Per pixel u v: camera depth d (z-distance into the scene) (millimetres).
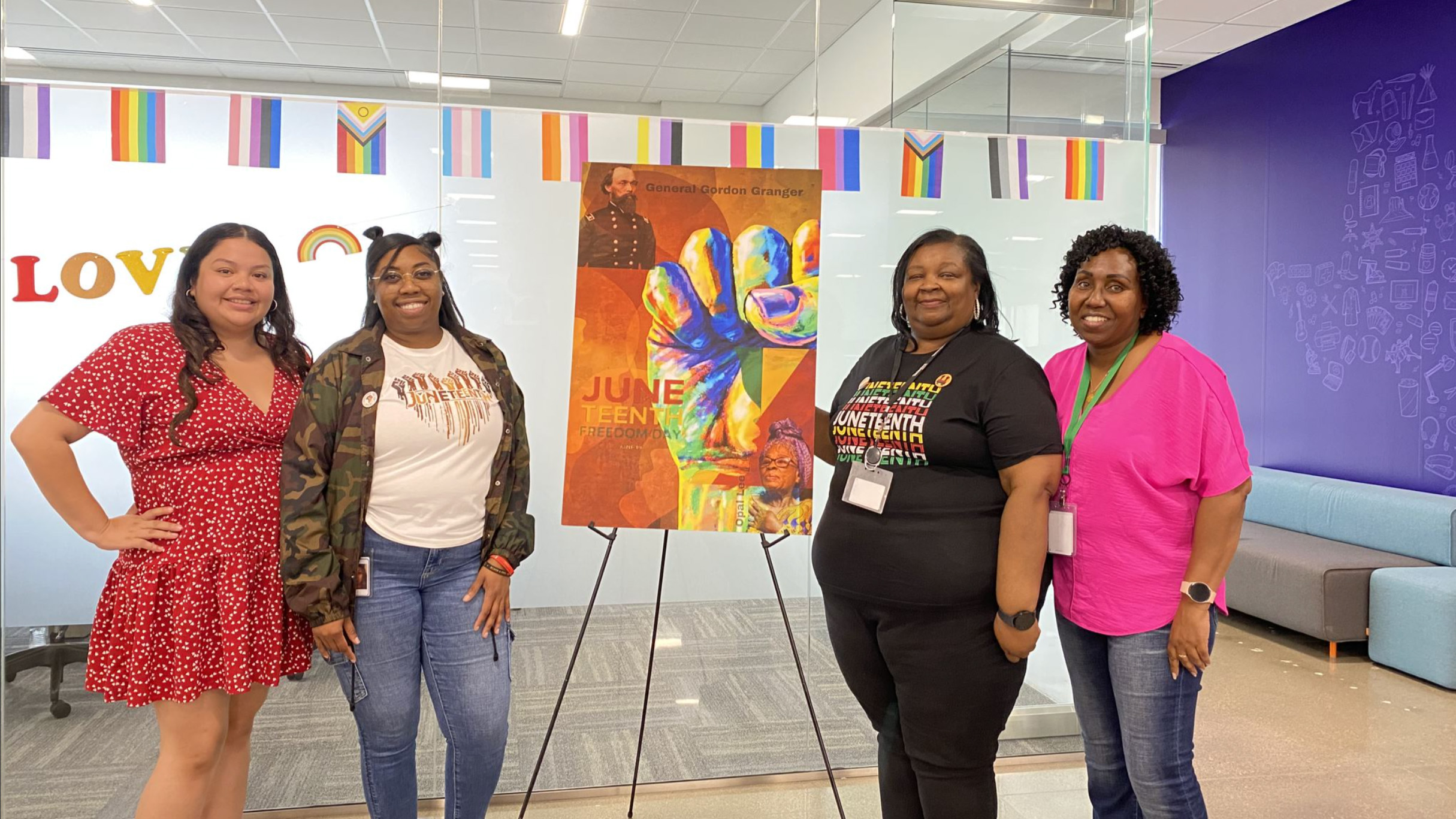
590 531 2604
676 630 2666
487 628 1921
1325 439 4949
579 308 2096
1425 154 4328
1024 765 2861
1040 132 2793
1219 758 2955
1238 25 5117
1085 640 1891
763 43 2543
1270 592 4266
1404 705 3457
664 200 2109
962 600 1734
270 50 2330
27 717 2295
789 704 2730
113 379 1716
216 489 1753
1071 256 1926
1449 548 3955
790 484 2092
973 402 1740
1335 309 4863
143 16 2254
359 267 2393
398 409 1814
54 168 2234
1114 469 1782
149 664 1722
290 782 2451
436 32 2404
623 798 2607
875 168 2639
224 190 2316
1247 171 5484
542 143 2471
